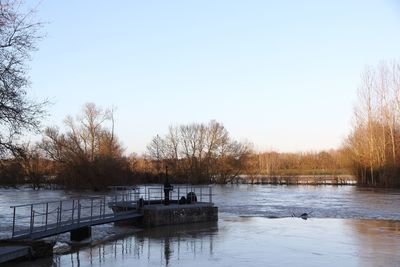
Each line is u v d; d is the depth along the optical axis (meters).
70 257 18.75
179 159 105.88
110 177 79.50
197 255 19.09
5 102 20.64
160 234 25.38
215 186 92.44
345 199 52.56
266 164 142.25
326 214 36.28
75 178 79.12
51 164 84.00
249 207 43.09
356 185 84.94
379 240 22.72
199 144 105.50
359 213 36.84
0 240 18.00
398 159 75.94
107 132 83.62
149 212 28.47
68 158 79.75
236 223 30.45
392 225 29.02
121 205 31.56
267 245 21.44
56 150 80.94
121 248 20.95
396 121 78.12
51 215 35.75
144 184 101.06
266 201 50.69
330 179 102.56
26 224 30.05
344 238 23.45
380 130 79.00
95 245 21.83
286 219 33.00
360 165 83.81
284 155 158.62
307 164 148.62
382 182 77.69
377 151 79.00
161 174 103.38
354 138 84.19
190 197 32.47
